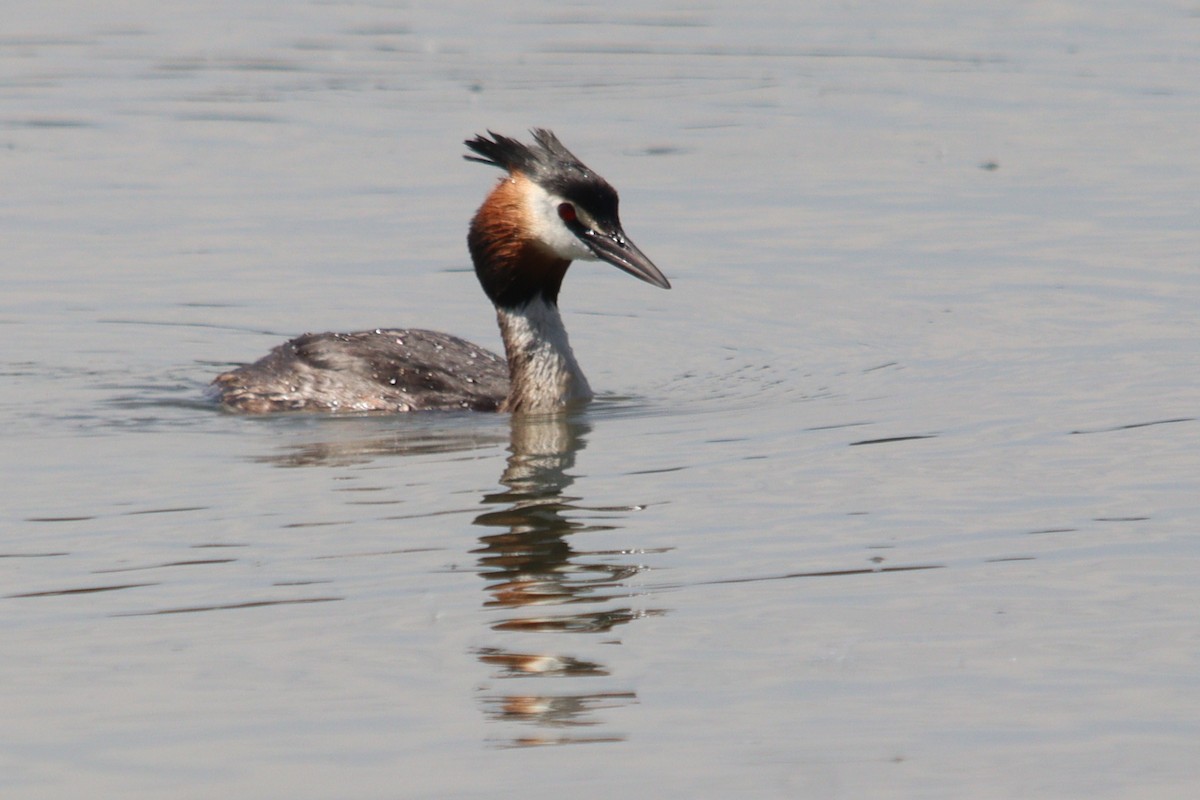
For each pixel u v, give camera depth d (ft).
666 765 27.55
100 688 30.50
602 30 113.80
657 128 88.89
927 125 89.30
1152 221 72.38
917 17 117.50
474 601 34.53
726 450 45.83
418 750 28.07
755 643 32.45
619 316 63.72
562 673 31.07
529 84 98.27
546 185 51.13
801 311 62.59
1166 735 28.55
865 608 34.09
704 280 66.80
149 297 64.69
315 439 47.75
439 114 91.20
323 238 71.92
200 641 32.55
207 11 120.47
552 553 37.37
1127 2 120.67
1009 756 27.84
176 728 28.91
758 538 38.29
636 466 44.39
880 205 75.92
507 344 51.93
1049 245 69.56
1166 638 32.40
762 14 119.34
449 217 74.90
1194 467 43.06
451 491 42.22
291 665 31.40
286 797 26.48
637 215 74.84
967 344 57.52
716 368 56.34
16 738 28.58
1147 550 37.11
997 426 47.55
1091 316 60.13
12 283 65.92
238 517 40.09
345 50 107.24
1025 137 86.58
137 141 86.02
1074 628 32.99
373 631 32.96
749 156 83.97
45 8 120.88
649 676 30.99
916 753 27.99
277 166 82.07
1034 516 39.58
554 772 27.32
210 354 58.59
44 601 34.65
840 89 97.09
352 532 38.88
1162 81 97.19
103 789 26.81
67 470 44.32
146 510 40.63
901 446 45.80
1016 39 109.60
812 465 44.11
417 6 123.13
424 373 52.70
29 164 81.87
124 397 52.85
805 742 28.40
